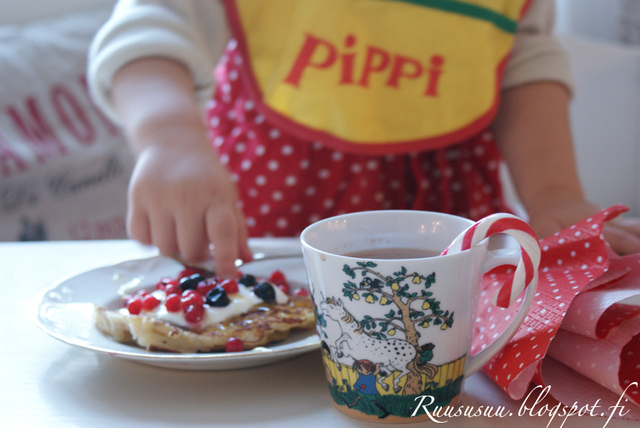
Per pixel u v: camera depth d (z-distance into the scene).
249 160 1.05
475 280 0.52
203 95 0.96
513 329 0.53
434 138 0.96
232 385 0.57
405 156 1.04
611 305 0.56
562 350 0.57
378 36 0.95
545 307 0.55
